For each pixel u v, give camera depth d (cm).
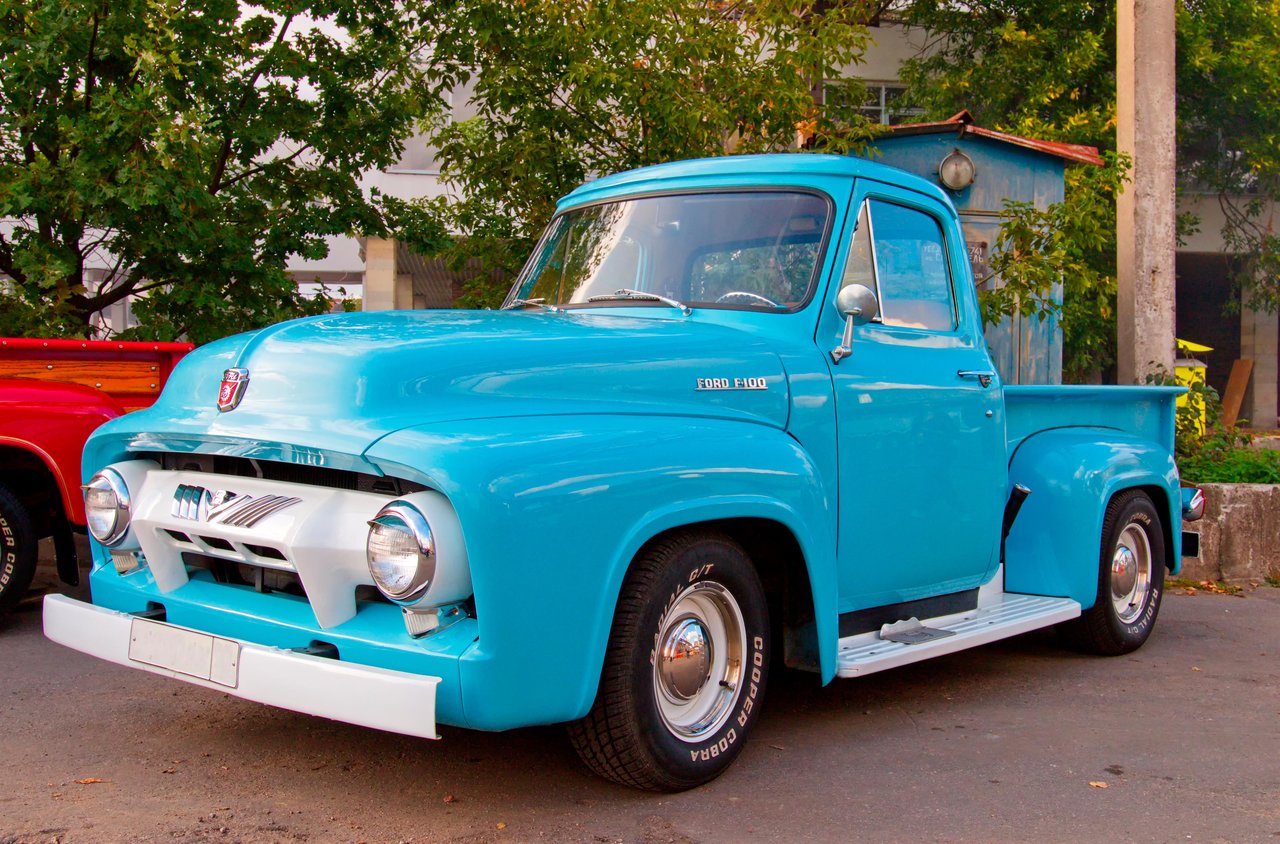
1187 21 1669
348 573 324
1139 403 636
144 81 773
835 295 434
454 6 914
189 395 372
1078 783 390
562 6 845
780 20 857
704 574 360
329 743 409
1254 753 428
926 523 466
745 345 404
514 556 304
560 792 364
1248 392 2434
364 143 934
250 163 926
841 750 421
